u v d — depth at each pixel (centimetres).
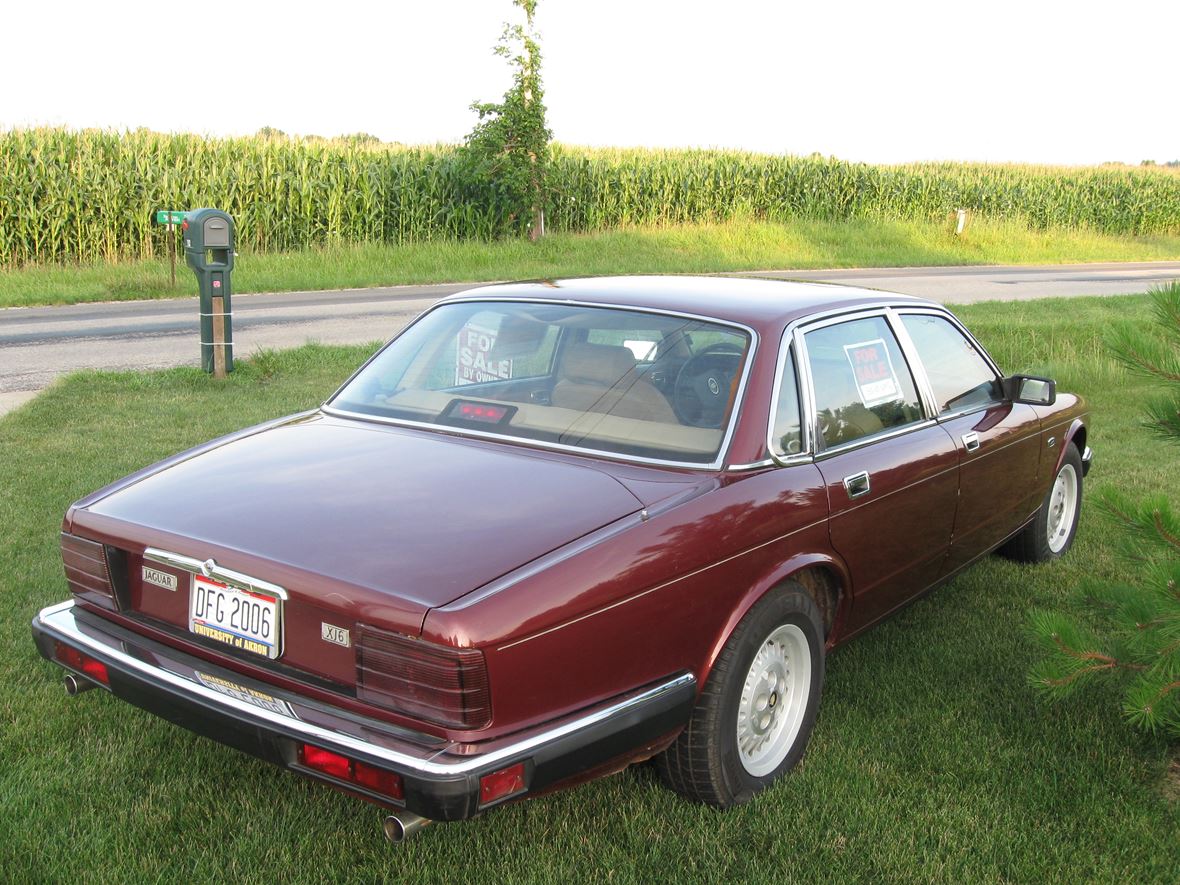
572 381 335
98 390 890
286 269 2016
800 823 295
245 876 266
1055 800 312
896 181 3272
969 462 412
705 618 280
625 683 262
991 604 475
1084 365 1060
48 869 263
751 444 307
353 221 2289
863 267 2664
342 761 234
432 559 246
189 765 318
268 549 256
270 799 302
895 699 378
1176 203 3769
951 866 279
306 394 902
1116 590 346
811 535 317
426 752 228
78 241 2012
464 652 226
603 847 282
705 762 289
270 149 2216
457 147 2452
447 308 390
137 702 273
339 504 276
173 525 276
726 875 273
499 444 318
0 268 1928
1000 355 1148
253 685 255
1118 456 758
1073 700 377
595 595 249
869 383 371
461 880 268
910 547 380
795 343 338
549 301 369
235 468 310
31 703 352
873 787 317
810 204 3091
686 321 341
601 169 2681
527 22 2316
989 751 341
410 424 339
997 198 3469
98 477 618
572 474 293
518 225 2480
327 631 246
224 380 950
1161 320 329
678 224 2817
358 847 281
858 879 273
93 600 298
